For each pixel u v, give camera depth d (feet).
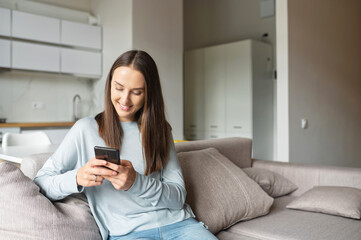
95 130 3.99
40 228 3.38
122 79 3.73
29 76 15.08
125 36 14.21
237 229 5.43
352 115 16.99
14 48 13.33
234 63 16.19
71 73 15.01
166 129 4.37
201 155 6.17
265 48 16.46
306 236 5.00
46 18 14.19
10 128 12.81
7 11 13.12
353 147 17.08
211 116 17.24
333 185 7.27
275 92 16.89
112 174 3.27
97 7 16.17
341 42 16.02
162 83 14.84
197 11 20.33
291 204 6.50
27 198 3.41
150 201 3.84
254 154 15.57
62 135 14.39
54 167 3.83
